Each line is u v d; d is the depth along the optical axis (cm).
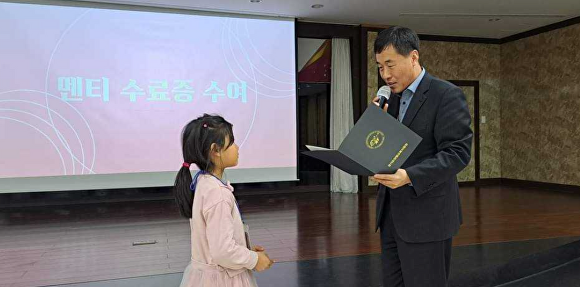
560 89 616
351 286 243
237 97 563
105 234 372
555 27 616
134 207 493
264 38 573
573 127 598
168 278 261
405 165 144
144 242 345
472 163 707
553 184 631
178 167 541
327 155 136
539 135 652
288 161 587
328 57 626
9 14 478
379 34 144
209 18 549
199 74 547
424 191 131
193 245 137
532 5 534
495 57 715
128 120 521
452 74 689
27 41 484
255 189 584
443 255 147
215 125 137
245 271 139
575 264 321
